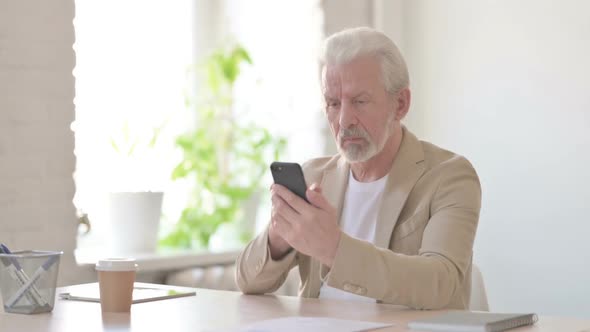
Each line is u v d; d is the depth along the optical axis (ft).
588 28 11.86
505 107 12.64
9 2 9.39
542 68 12.28
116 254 10.95
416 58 13.55
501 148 12.67
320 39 13.12
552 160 12.21
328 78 7.04
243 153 12.87
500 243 12.68
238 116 13.42
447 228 6.61
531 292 12.42
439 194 6.93
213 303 6.30
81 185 11.62
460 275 6.43
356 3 13.61
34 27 9.64
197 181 12.40
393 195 7.11
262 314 5.73
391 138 7.34
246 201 12.76
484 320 5.03
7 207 9.40
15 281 5.76
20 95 9.52
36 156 9.68
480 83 12.87
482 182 12.85
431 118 13.38
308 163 8.14
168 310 5.93
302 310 5.91
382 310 5.93
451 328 4.95
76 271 10.11
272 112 13.70
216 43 13.80
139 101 12.57
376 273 5.85
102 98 12.07
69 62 10.02
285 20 13.53
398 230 7.03
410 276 5.92
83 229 11.20
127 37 12.54
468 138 13.01
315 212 5.83
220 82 13.09
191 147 12.30
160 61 12.98
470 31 12.97
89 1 12.05
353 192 7.53
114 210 11.12
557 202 12.17
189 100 12.71
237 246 12.53
